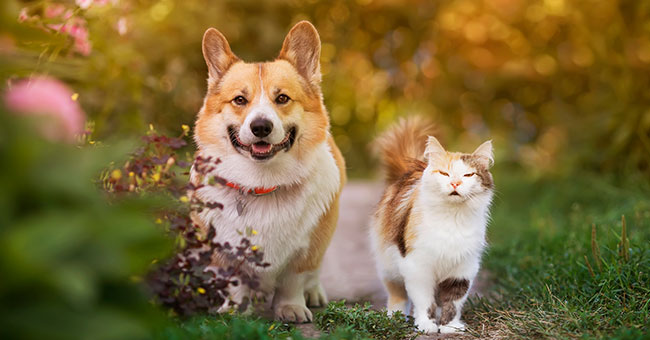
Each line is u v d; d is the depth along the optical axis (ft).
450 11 36.91
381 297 13.08
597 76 25.43
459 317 10.61
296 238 10.96
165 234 8.44
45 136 5.49
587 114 25.05
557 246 14.46
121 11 17.60
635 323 9.49
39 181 5.21
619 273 10.96
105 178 9.07
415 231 10.49
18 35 6.72
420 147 13.38
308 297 12.47
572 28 28.71
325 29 39.60
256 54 31.50
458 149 32.86
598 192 20.89
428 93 39.14
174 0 27.25
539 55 32.14
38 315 5.04
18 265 4.78
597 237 13.98
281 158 10.71
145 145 9.87
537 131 34.42
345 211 26.21
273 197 10.80
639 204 16.74
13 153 5.16
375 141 13.96
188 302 9.08
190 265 9.22
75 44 14.28
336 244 19.57
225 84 11.08
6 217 5.08
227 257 10.00
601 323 9.62
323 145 11.57
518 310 10.85
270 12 32.60
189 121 26.45
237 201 10.72
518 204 22.97
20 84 10.70
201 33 27.76
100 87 16.20
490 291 12.94
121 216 5.60
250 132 10.14
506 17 34.27
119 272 5.53
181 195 9.27
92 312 5.35
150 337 6.49
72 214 5.28
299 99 11.08
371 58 41.86
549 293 10.96
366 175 40.93
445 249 10.33
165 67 26.21
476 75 37.17
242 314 10.21
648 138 21.88
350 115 42.80
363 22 40.22
